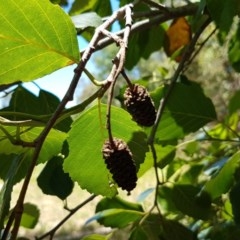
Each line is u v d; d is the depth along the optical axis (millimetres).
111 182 144
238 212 176
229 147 252
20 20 123
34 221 228
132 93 133
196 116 207
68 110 124
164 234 192
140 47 268
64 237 749
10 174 122
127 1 229
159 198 217
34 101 193
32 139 142
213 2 172
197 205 196
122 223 210
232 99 256
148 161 194
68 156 140
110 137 123
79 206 202
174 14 212
